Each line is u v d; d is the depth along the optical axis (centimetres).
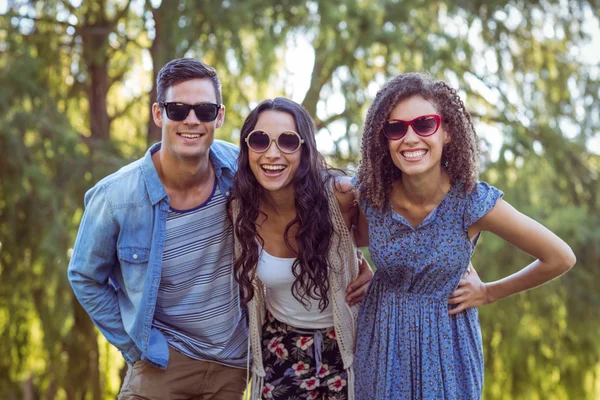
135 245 293
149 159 295
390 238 274
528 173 788
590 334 781
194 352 307
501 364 781
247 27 727
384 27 776
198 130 284
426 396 273
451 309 279
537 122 848
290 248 289
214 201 298
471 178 265
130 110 955
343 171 304
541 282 277
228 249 303
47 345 712
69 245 687
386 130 261
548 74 881
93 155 738
